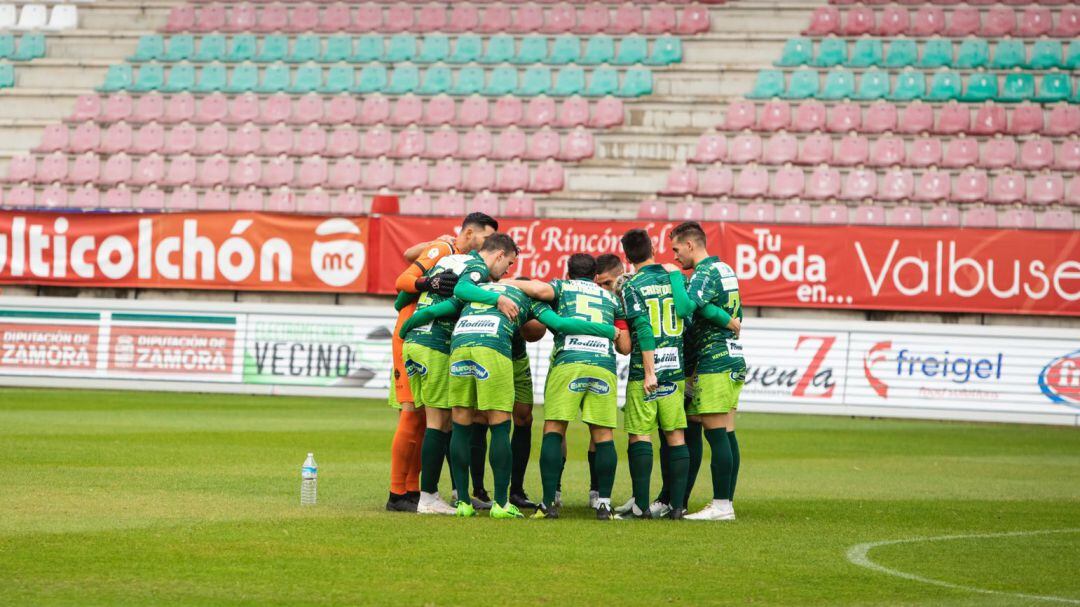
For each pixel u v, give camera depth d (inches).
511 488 880.3
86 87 2694.4
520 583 560.1
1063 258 1830.7
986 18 2610.7
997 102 2439.7
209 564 587.5
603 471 791.1
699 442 853.2
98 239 1996.8
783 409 1851.6
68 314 1973.4
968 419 1800.0
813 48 2588.6
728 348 810.2
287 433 1336.1
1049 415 1786.4
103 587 529.3
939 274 1855.3
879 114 2426.2
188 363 1947.6
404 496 810.8
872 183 2309.3
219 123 2532.0
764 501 908.0
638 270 810.2
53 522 700.7
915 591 561.6
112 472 955.3
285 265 1962.4
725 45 2623.0
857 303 1870.1
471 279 783.1
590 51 2657.5
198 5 2819.9
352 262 1947.6
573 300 786.8
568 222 1905.8
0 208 2007.9
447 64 2655.0
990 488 1017.5
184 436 1269.7
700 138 2416.3
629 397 807.1
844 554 660.1
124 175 2490.2
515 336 861.8
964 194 2289.6
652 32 2694.4
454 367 781.9
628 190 2390.5
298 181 2443.4
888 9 2630.4
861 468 1166.3
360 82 2637.8
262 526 708.7
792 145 2395.4
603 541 687.1
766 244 1884.8
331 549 636.7
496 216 2119.8
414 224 1936.5
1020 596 554.3
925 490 994.1
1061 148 2353.6
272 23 2802.7
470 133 2472.9
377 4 2795.3
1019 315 1855.3
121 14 2844.5
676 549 665.6
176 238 1985.7
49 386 1971.0
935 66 2532.0
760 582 575.5
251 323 1943.9
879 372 1829.5
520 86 2600.9
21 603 495.5
